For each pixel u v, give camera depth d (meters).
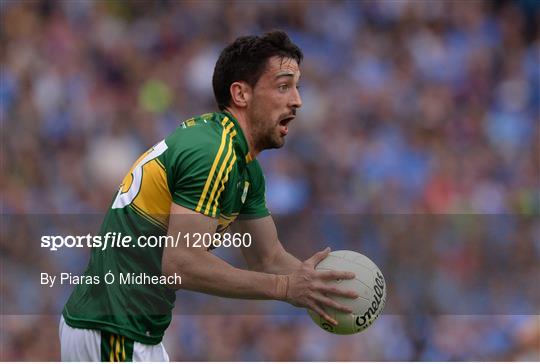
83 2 57.38
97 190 45.22
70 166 46.19
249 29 57.91
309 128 49.28
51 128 48.62
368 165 47.50
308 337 33.44
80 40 55.16
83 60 54.31
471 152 50.53
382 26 58.50
